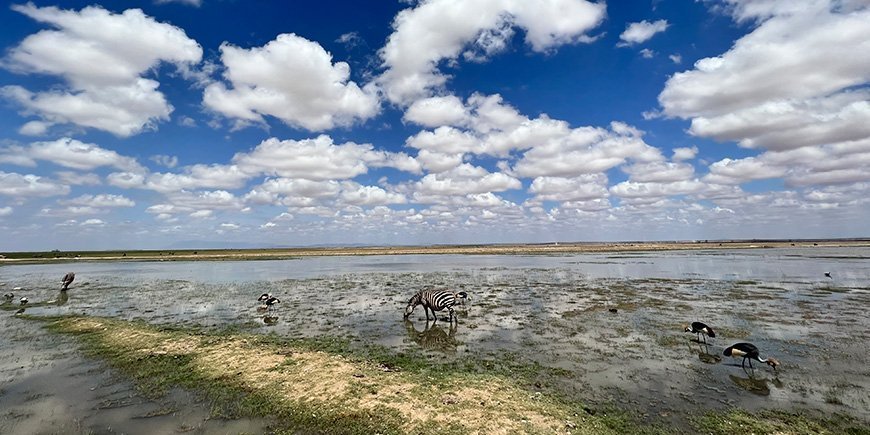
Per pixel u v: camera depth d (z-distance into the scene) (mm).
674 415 10453
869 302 25438
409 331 19438
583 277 42156
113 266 67125
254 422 10273
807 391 11875
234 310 25078
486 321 21469
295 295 31141
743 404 11086
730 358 14883
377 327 20297
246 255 98625
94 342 17469
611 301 27047
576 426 9789
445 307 20938
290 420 10328
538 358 15102
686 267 53156
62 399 11727
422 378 12914
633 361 14648
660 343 16891
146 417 10602
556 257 82938
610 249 115938
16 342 17656
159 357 15242
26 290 35125
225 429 9945
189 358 15094
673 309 24031
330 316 23047
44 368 14328
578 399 11422
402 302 27797
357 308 25578
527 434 9398
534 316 22547
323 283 39125
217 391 12125
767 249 104438
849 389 11953
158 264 71750
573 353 15672
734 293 29750
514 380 12828
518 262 68812
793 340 17047
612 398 11500
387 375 13141
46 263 75000
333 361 14562
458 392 11711
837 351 15453
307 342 17391
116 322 21438
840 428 9750
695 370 13695
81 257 89875
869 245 120188
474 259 81438
